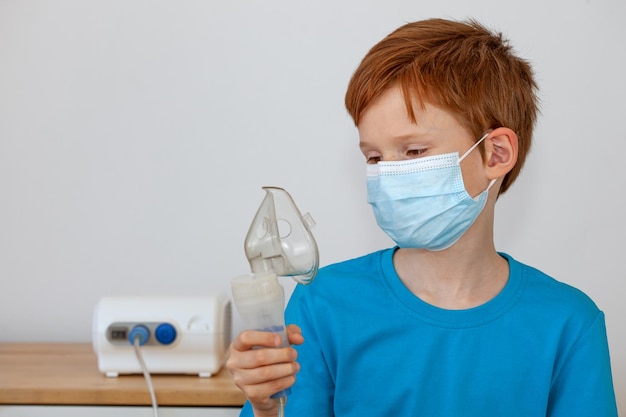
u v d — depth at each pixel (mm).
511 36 1722
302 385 1105
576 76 1715
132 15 1749
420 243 1091
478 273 1131
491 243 1148
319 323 1140
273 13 1737
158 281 1780
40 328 1800
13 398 1386
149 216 1773
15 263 1795
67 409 1394
